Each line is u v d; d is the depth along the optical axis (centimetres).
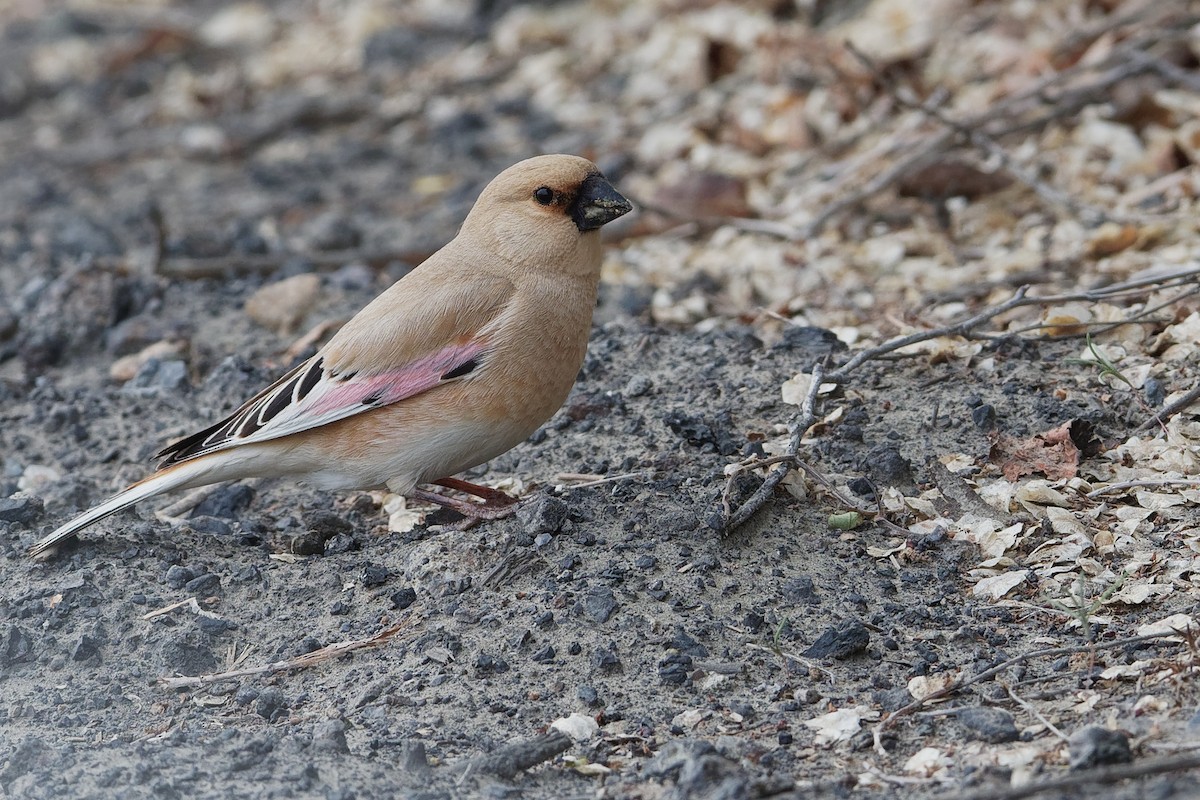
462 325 948
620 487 1008
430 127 2098
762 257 1481
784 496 982
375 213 1822
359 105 2209
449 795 746
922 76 1733
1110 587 864
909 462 1024
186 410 1295
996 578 902
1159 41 1591
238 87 2375
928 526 963
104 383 1383
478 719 821
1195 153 1456
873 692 813
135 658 907
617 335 1303
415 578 944
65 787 768
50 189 2031
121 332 1455
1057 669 808
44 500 1144
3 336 1492
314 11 2625
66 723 849
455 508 991
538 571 926
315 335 1403
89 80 2544
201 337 1449
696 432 1067
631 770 766
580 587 907
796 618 879
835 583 909
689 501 980
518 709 825
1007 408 1074
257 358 1394
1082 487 977
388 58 2353
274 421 957
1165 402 1055
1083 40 1633
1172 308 1165
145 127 2297
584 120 1983
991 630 858
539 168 966
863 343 1227
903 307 1301
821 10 1995
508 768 766
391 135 2111
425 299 955
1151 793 659
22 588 967
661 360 1234
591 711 820
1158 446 1008
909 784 724
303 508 1112
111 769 779
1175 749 702
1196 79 1452
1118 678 787
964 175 1507
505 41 2291
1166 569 887
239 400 1291
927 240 1441
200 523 1070
